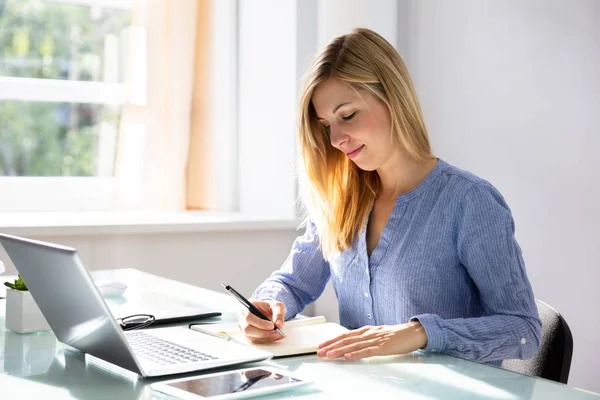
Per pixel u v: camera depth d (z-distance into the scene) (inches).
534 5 107.0
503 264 55.1
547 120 106.3
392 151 60.1
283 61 123.6
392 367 44.9
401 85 58.9
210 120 127.9
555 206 106.3
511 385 40.8
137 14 120.4
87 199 122.7
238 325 54.4
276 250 121.2
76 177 122.6
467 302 59.2
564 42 103.8
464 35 115.5
